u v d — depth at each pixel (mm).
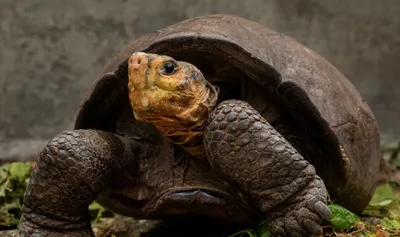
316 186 3004
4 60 8641
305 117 3283
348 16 9055
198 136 3180
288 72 3295
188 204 3322
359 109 3766
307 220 2967
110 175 3322
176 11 8797
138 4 8766
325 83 3480
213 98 3188
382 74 9102
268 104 3367
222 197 3295
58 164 3168
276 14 8992
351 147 3424
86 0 8734
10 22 8648
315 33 9047
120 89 3496
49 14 8703
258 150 2965
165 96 2973
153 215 3568
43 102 8734
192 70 3080
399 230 3418
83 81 8781
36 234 3270
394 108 9078
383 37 9070
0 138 8508
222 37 3227
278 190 3000
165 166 3453
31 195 3262
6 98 8641
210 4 8828
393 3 9055
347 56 9086
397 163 6367
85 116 3650
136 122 3582
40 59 8719
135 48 3484
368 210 4406
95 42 8773
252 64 3223
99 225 4645
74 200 3234
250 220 3424
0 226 4574
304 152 3418
